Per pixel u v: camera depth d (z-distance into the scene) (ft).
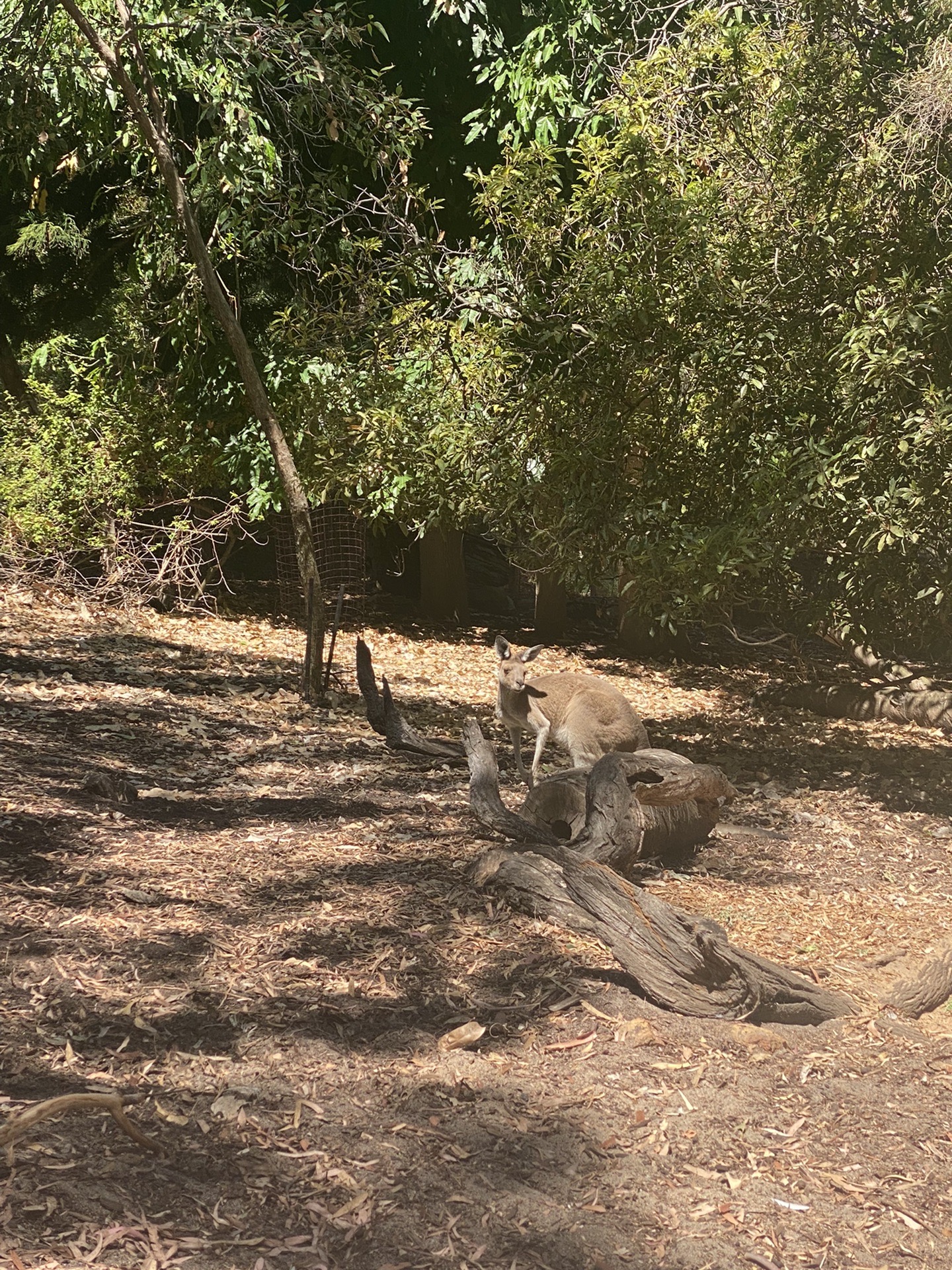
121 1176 11.43
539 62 45.98
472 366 34.88
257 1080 13.67
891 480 27.81
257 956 17.20
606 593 77.00
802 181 30.99
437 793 28.66
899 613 31.76
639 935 16.60
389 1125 12.98
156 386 53.01
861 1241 11.87
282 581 60.95
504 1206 11.76
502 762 34.14
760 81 31.50
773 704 50.83
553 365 34.04
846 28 30.60
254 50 36.83
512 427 34.37
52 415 53.36
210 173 39.24
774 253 31.19
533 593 77.05
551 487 33.76
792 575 33.37
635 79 32.60
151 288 50.49
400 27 50.83
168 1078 13.50
